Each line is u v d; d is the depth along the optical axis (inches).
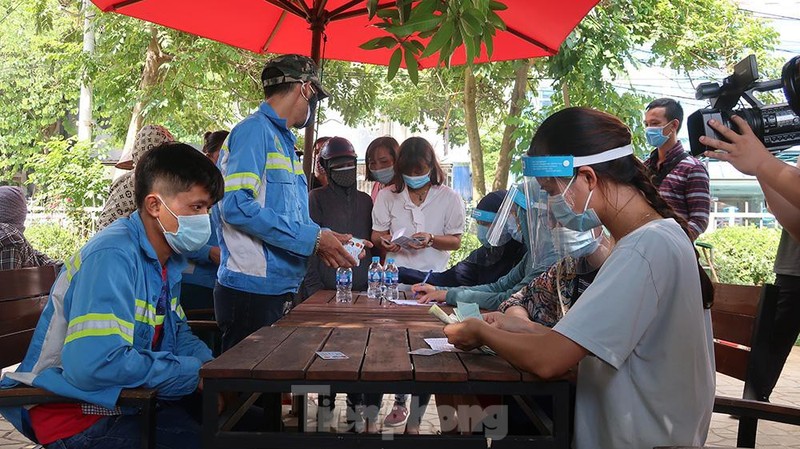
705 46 476.4
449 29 83.3
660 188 187.6
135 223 94.3
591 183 75.3
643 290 71.2
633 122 377.1
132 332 88.3
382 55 203.0
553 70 354.9
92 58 468.8
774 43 518.9
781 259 170.2
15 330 122.3
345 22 189.9
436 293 146.1
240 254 128.9
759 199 861.2
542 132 77.2
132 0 174.6
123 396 85.0
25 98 753.0
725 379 251.1
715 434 181.8
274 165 131.0
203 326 134.6
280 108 134.0
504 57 183.2
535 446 75.2
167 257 98.3
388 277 154.6
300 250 127.8
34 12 527.2
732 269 423.8
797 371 268.4
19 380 87.8
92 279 87.0
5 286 119.9
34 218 530.6
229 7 181.8
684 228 77.4
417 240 178.4
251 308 130.3
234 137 129.3
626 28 378.9
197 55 394.9
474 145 417.7
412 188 186.4
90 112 615.8
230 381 74.9
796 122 90.0
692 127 93.3
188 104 473.4
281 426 111.7
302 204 142.3
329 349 88.0
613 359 70.6
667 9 442.3
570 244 86.4
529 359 73.1
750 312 106.7
